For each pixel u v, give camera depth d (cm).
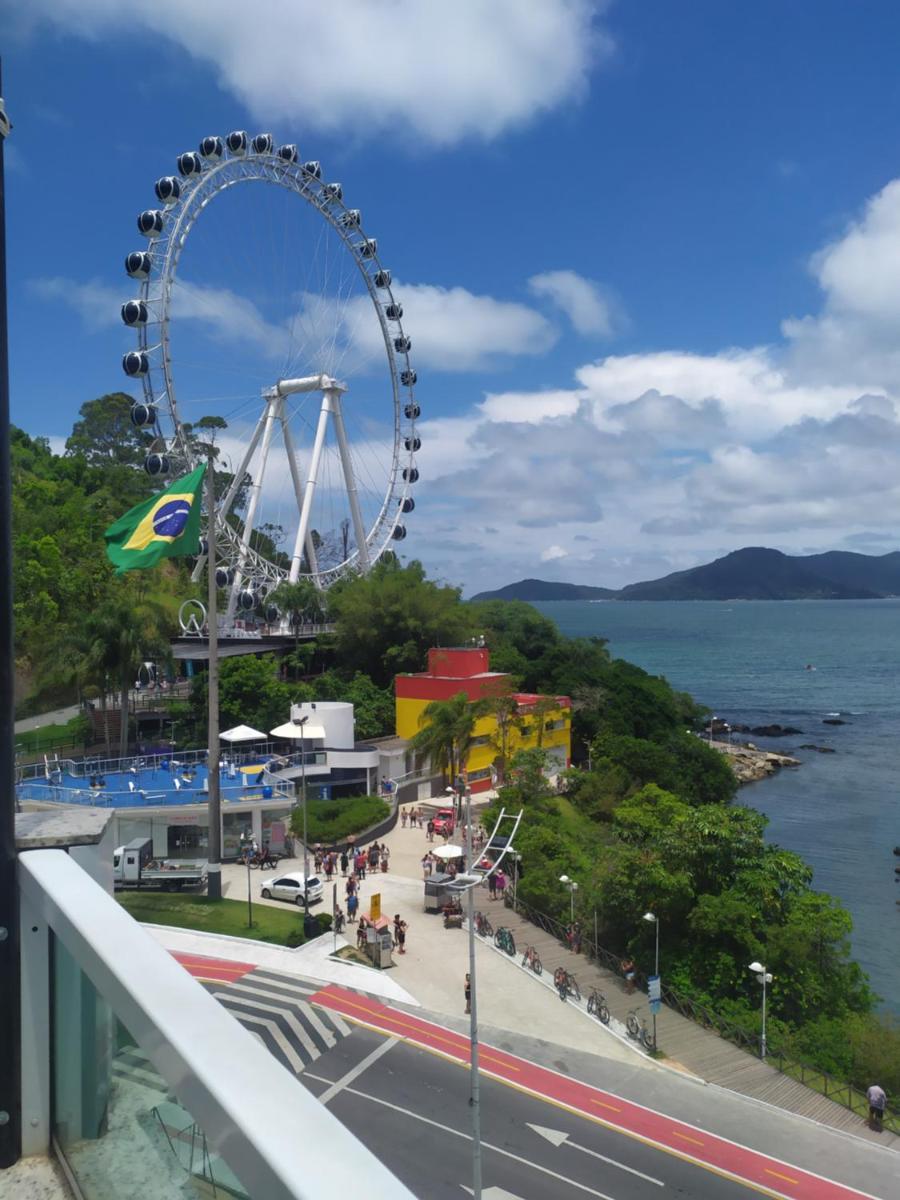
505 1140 3228
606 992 4709
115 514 13812
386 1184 247
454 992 4481
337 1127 279
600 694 10531
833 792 11538
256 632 11150
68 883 532
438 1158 3083
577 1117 3428
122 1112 446
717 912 4884
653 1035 4131
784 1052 4194
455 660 9262
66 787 6031
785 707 19462
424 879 6031
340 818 6981
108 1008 473
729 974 4803
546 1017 4294
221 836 5984
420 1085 3569
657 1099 3634
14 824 601
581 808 8325
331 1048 3825
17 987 586
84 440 18475
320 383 11994
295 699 8806
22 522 11125
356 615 10744
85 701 8588
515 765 7712
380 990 4422
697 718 13138
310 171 10381
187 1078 320
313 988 4369
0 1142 579
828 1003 4809
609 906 5238
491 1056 3862
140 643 7625
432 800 8175
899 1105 3925
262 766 6838
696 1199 2962
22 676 9100
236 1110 285
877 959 6431
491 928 5341
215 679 5438
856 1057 4250
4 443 598
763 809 10625
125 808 5878
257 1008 4128
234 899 5459
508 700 8000
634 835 5900
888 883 8000
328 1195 239
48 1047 593
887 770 12938
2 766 591
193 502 3819
